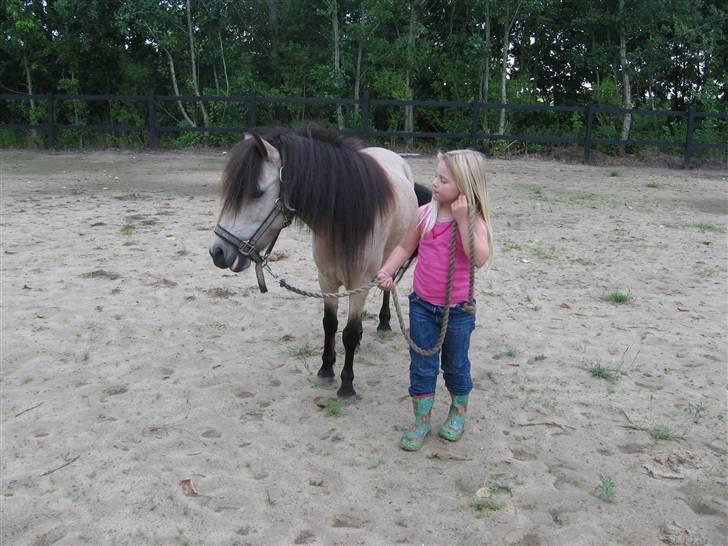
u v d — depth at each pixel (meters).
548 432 3.44
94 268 6.21
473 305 2.99
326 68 17.92
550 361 4.39
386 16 17.77
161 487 2.86
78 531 2.57
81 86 19.59
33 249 6.86
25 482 2.88
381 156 4.33
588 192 12.52
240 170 3.10
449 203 2.96
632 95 20.45
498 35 19.95
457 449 3.23
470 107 17.33
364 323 5.07
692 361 4.40
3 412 3.50
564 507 2.79
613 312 5.43
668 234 8.62
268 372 4.12
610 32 19.39
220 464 3.06
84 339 4.53
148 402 3.67
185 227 8.18
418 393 3.16
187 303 5.36
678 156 18.14
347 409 3.64
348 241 3.32
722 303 5.70
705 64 19.05
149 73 19.00
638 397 3.86
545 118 19.31
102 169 14.19
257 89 18.83
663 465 3.12
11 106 19.17
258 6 19.66
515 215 9.86
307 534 2.58
